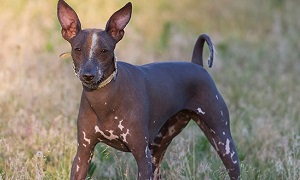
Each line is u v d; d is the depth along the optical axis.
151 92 9.83
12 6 19.86
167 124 10.90
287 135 13.02
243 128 13.42
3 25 18.25
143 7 23.88
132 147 9.47
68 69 15.92
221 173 10.90
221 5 25.33
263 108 15.30
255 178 11.29
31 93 13.75
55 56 16.64
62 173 10.61
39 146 11.45
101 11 20.94
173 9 24.36
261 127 13.40
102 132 9.45
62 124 12.46
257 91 16.83
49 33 18.44
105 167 11.38
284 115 14.74
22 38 17.56
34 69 15.37
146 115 9.58
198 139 12.47
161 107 10.00
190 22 23.89
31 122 12.34
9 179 10.27
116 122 9.37
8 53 16.38
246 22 24.73
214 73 18.64
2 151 11.23
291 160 11.43
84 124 9.44
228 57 20.70
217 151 10.74
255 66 19.97
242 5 25.52
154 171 10.96
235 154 10.67
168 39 21.73
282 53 21.12
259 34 23.89
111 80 9.19
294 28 24.47
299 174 10.91
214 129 10.67
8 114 12.81
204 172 10.90
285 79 18.44
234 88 17.05
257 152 12.31
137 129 9.43
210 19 24.41
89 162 9.70
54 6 20.09
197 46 11.14
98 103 9.23
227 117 10.77
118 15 9.26
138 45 20.22
